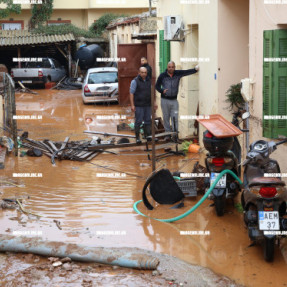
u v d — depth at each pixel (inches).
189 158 443.8
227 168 286.0
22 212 298.7
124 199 325.4
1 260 229.3
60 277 212.5
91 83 873.5
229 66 420.2
